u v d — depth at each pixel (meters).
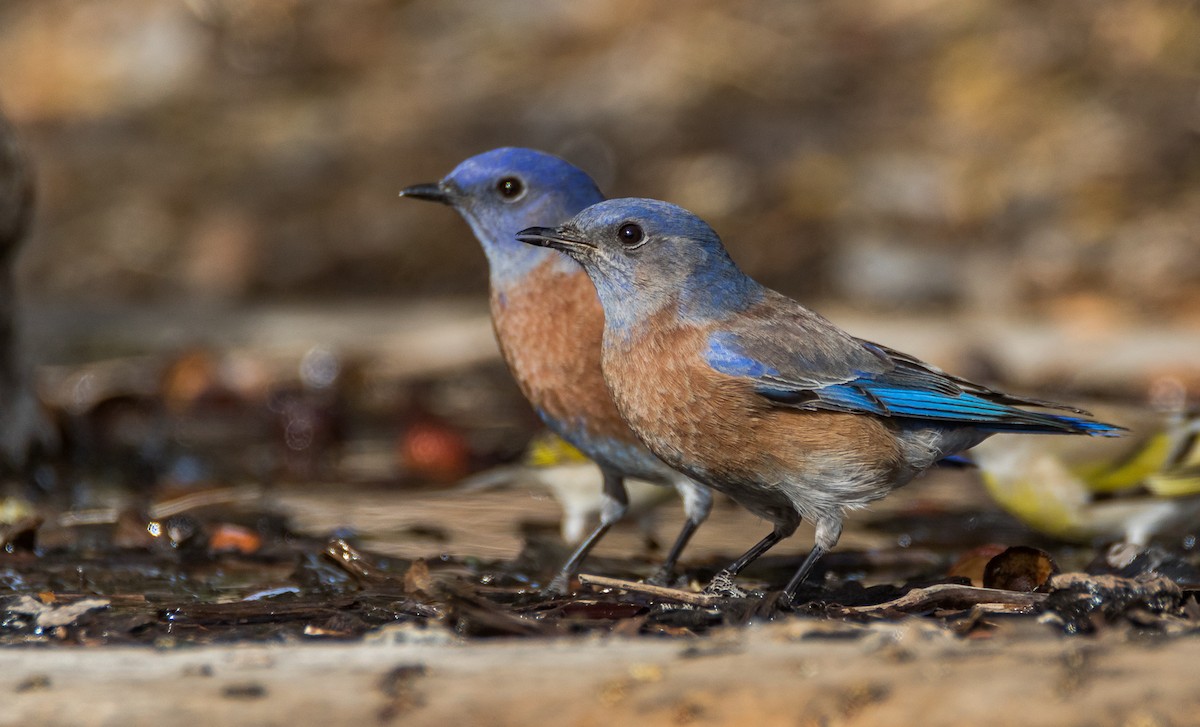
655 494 10.39
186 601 7.72
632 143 21.98
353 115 24.02
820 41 23.80
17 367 12.31
